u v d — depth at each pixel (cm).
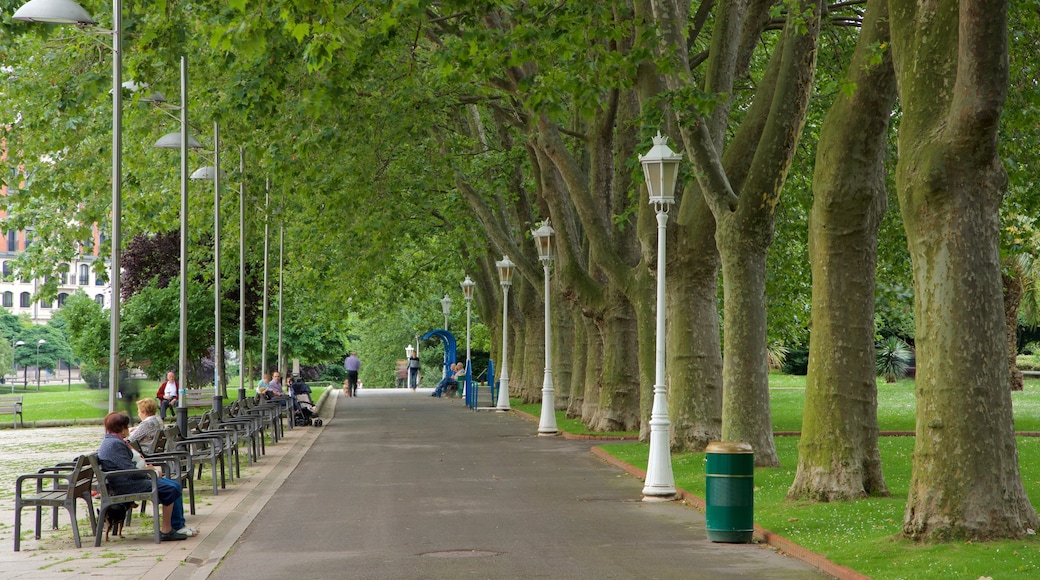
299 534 1462
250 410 2930
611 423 3172
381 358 10181
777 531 1393
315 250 4606
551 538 1412
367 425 3894
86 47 2917
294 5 1622
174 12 2419
